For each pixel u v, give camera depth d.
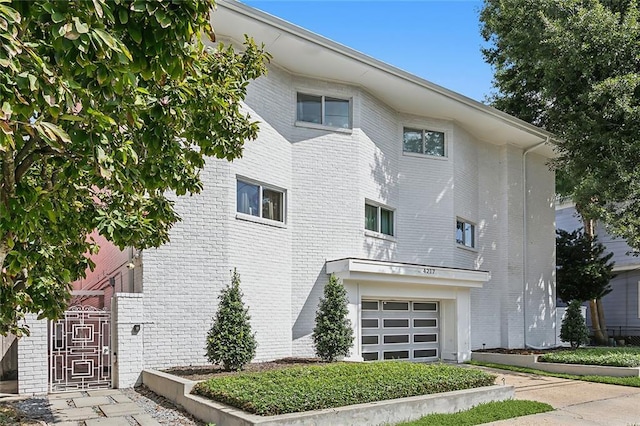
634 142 14.54
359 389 7.91
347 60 13.43
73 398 9.62
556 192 23.98
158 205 6.72
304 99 14.39
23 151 4.39
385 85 14.87
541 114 20.41
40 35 3.60
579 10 14.84
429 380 8.88
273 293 12.97
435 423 7.67
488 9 20.83
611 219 15.35
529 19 16.53
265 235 12.93
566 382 12.38
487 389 9.32
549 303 19.77
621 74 14.73
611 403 9.82
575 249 21.92
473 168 18.44
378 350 14.77
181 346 11.34
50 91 3.44
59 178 4.90
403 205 16.38
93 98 4.00
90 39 3.30
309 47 12.72
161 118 4.90
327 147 14.32
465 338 16.23
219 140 6.67
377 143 15.49
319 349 12.07
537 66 16.67
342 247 14.16
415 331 15.76
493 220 18.94
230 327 10.26
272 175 13.28
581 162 16.09
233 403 7.42
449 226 16.89
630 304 26.14
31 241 5.94
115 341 10.77
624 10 15.62
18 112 3.30
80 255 6.83
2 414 7.93
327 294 12.31
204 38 11.64
